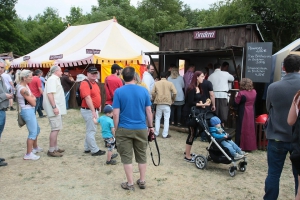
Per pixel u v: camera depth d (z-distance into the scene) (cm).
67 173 484
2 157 565
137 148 415
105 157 571
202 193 414
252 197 404
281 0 2031
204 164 506
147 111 419
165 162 549
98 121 533
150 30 3541
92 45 1446
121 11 3644
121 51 1450
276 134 323
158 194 408
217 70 729
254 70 700
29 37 4806
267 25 2272
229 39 784
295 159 287
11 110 1164
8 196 394
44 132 790
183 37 891
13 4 3922
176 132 799
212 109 660
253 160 573
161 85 726
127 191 415
